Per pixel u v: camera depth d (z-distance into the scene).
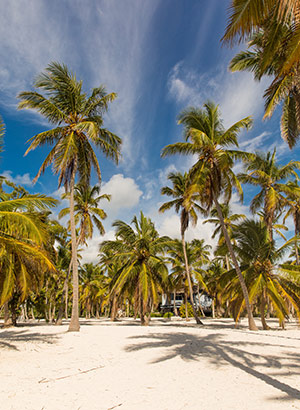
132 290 22.28
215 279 30.20
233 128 15.09
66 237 27.17
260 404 4.36
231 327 19.72
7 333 14.91
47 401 4.61
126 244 22.14
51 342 11.33
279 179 22.38
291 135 10.02
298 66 5.66
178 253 28.95
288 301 16.86
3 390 5.21
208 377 5.95
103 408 4.30
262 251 17.84
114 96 16.38
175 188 24.45
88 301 44.06
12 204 9.05
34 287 12.02
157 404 4.45
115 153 17.41
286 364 6.99
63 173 15.50
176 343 10.48
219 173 15.87
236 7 4.77
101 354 8.81
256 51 10.50
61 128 15.71
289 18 4.85
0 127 9.43
